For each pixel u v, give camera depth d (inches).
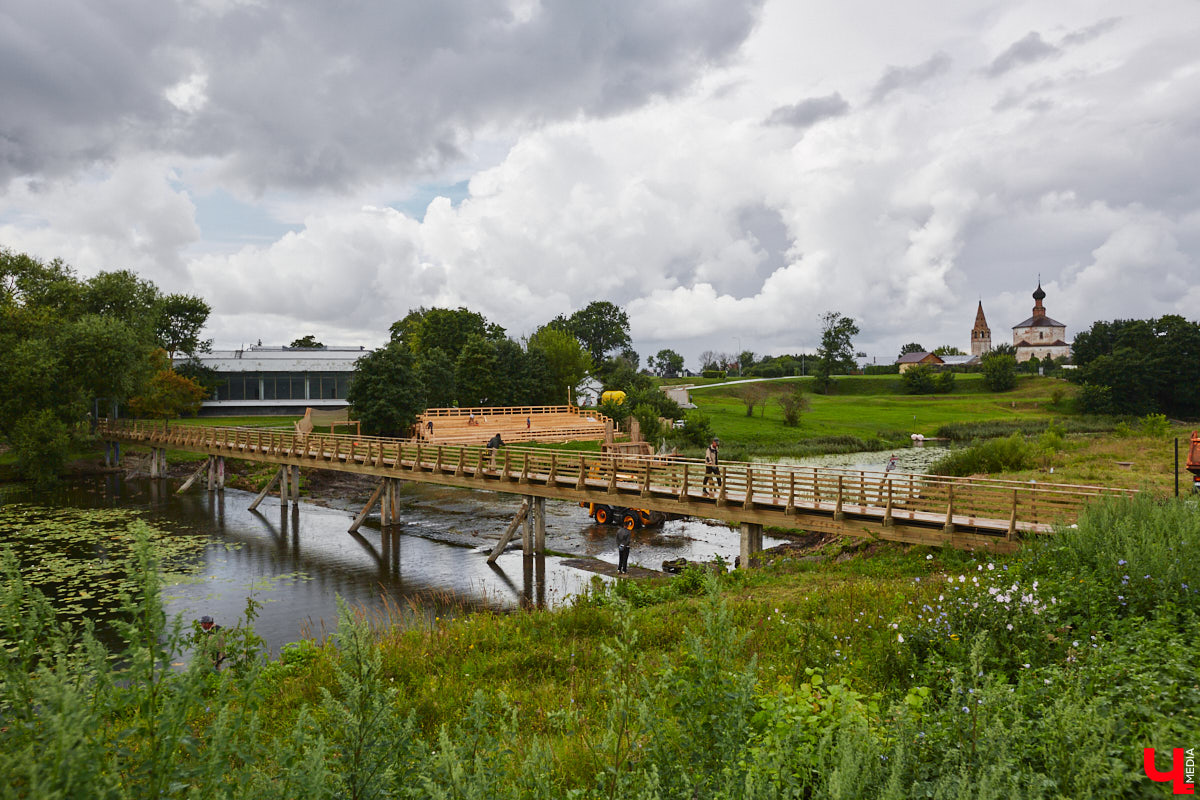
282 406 2721.5
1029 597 292.0
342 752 134.0
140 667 113.7
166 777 104.3
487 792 133.5
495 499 1493.6
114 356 1701.5
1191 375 3513.8
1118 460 1204.5
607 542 1075.9
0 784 91.4
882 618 357.1
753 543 756.0
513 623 446.6
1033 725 178.4
